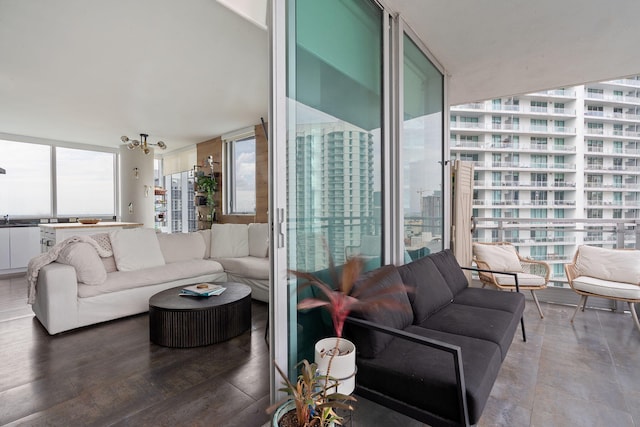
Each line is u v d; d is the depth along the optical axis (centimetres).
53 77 336
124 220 626
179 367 217
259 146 543
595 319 319
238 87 370
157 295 284
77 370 212
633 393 188
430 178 308
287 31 153
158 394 184
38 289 290
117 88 368
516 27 254
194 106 438
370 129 218
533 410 172
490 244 382
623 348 251
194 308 249
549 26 252
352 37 201
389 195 235
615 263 314
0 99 402
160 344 252
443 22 248
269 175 149
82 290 287
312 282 156
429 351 158
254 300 388
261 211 548
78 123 517
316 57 172
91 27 244
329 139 182
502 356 171
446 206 338
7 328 288
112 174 711
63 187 641
